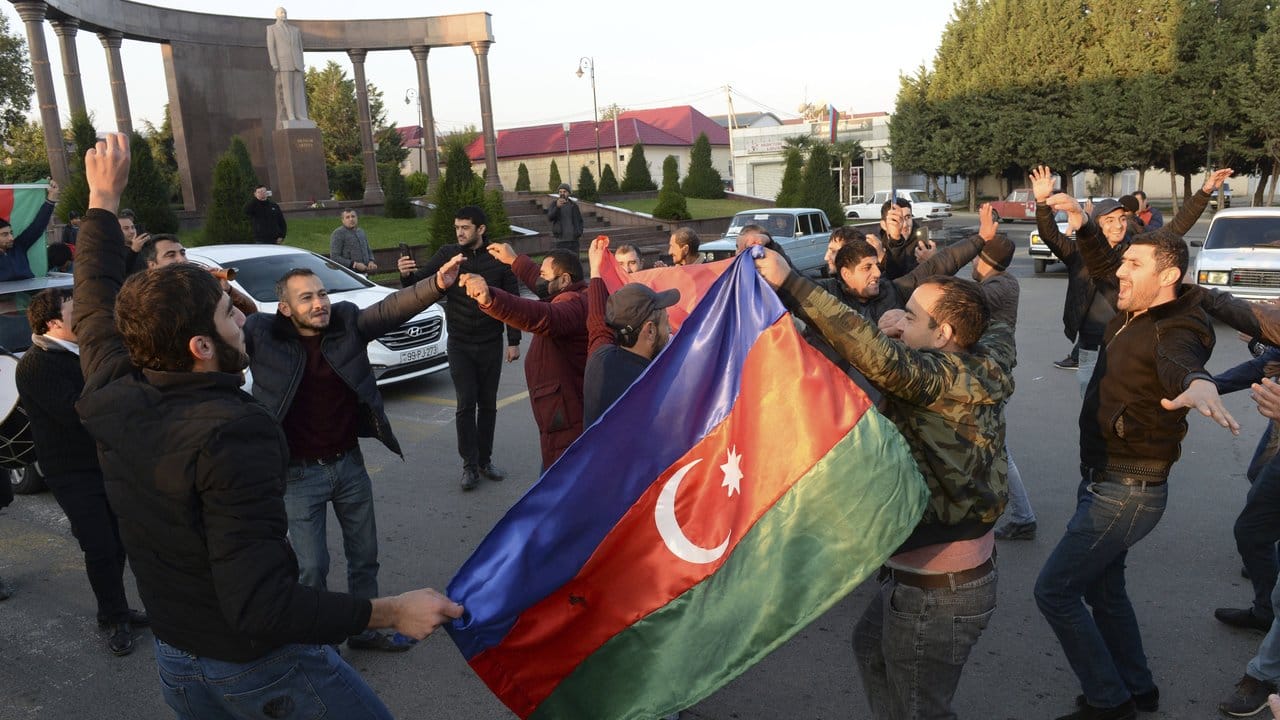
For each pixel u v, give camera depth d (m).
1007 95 39.22
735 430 2.38
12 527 5.73
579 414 4.29
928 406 2.32
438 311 9.12
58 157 18.36
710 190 38.84
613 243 25.14
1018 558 4.64
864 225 29.45
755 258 2.38
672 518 2.41
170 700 2.04
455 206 17.69
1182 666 3.54
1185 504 5.27
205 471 1.80
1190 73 34.22
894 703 2.55
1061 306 13.25
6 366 4.25
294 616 1.82
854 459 2.25
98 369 2.20
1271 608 3.68
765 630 2.30
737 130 58.47
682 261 5.71
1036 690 3.45
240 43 25.20
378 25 27.28
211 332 1.95
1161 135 35.22
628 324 3.32
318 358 3.68
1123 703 3.10
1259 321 3.14
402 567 4.83
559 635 2.41
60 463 3.90
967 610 2.39
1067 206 3.71
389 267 18.39
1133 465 2.89
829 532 2.27
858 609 4.23
